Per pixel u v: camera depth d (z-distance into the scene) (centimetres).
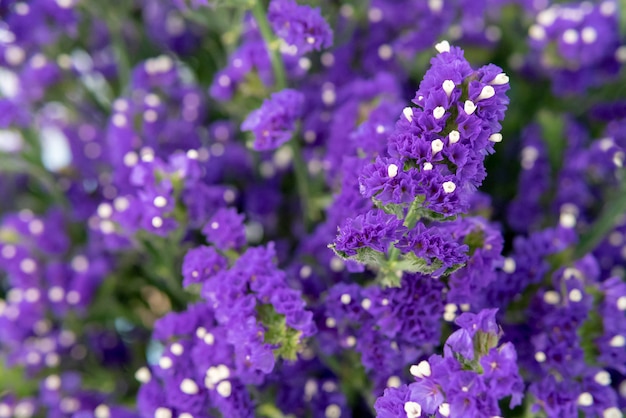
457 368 30
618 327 36
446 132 30
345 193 36
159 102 47
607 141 44
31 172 51
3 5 49
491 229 35
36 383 49
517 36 50
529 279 37
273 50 39
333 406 39
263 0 39
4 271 55
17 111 49
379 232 30
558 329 36
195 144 47
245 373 35
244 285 34
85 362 50
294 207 48
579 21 47
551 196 46
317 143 44
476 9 49
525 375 36
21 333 49
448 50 30
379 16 48
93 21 53
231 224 37
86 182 53
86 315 50
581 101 51
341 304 35
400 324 34
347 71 47
